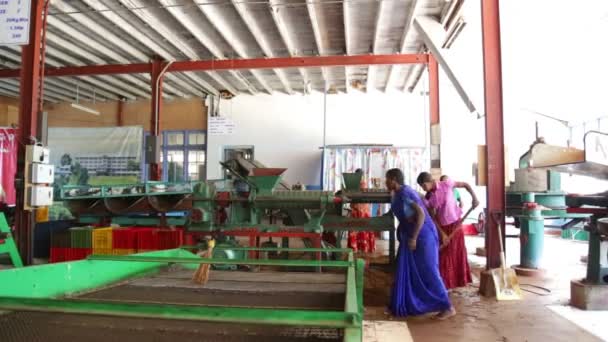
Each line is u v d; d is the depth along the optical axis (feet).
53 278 6.61
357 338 3.43
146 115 45.50
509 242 32.48
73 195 24.34
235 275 8.91
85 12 24.07
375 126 41.50
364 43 30.45
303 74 37.01
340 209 20.81
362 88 41.65
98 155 42.70
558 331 11.76
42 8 20.33
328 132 42.01
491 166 17.49
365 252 27.04
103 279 7.63
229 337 4.73
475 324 12.31
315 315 3.47
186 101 44.80
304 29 28.14
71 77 37.19
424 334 11.48
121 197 25.50
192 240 20.30
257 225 19.10
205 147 44.29
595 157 14.49
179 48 29.84
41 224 24.59
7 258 20.76
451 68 25.17
